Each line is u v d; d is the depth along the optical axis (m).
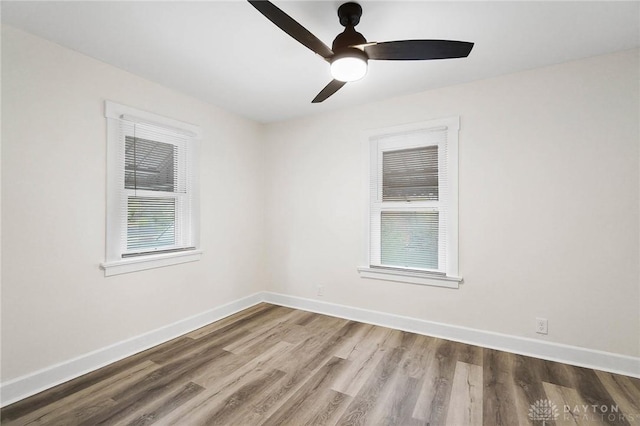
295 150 3.65
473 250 2.64
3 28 1.82
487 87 2.58
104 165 2.31
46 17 1.76
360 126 3.19
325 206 3.44
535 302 2.41
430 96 2.82
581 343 2.26
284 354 2.47
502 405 1.81
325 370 2.22
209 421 1.68
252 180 3.74
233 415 1.73
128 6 1.67
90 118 2.22
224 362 2.34
